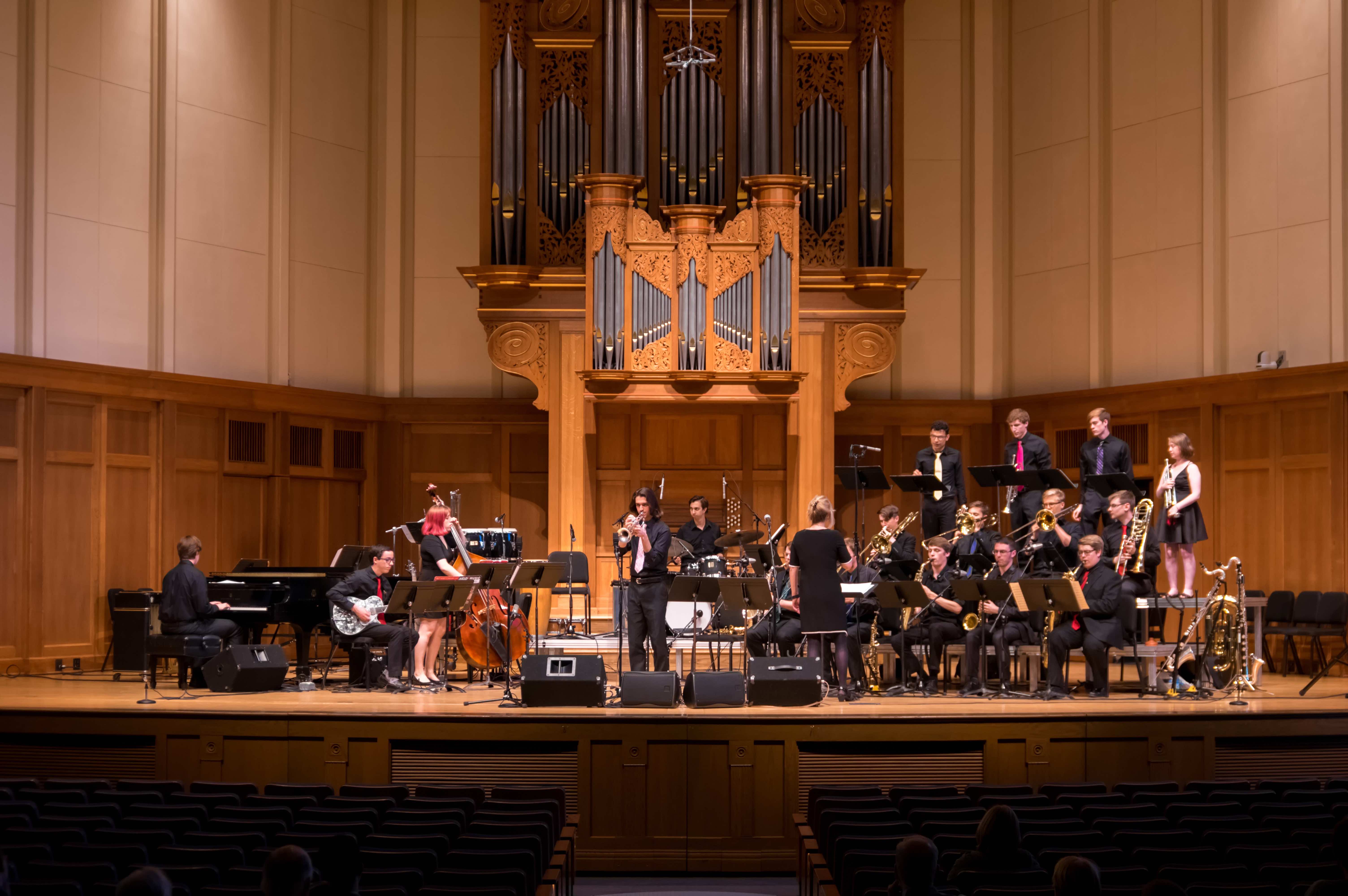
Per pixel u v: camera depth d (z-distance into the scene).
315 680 11.22
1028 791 6.86
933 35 16.17
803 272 14.52
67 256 12.73
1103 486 9.91
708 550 12.23
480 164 14.65
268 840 5.43
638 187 14.40
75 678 11.73
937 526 11.75
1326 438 12.38
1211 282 13.65
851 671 10.02
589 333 14.01
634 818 8.50
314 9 15.27
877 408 15.90
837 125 14.71
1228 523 13.39
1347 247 12.33
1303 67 12.77
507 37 14.68
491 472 15.98
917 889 4.07
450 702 9.28
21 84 12.40
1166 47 14.19
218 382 13.98
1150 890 3.74
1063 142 15.31
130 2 13.36
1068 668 10.38
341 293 15.62
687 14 14.77
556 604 14.34
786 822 8.51
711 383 13.94
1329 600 11.71
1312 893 3.91
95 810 5.98
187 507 13.81
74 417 12.80
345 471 15.59
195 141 13.94
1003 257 16.05
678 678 9.22
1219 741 8.74
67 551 12.66
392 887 4.68
